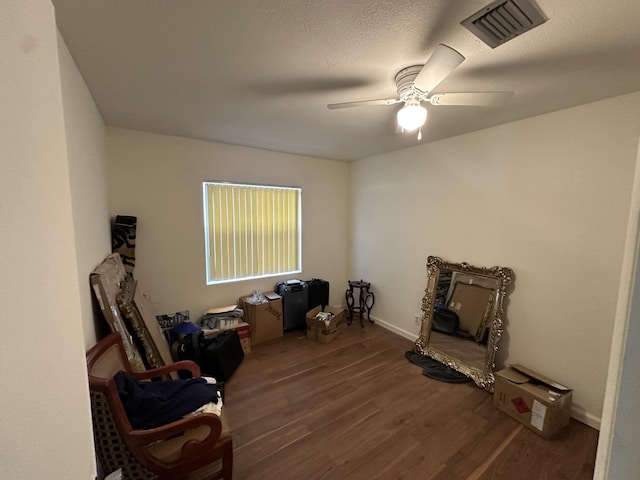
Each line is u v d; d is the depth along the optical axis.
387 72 1.50
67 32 1.14
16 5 0.41
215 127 2.45
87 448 0.55
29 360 0.44
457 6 1.02
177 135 2.71
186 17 1.07
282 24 1.12
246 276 3.35
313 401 2.15
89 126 1.67
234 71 1.49
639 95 1.65
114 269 1.87
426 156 2.96
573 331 1.96
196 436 1.33
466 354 2.54
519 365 2.21
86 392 0.55
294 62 1.41
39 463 0.46
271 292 3.52
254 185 3.27
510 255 2.30
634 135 1.68
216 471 1.53
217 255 3.12
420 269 3.12
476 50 1.28
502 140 2.31
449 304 2.72
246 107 1.98
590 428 1.87
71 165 1.18
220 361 2.35
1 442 0.40
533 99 1.80
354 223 4.04
